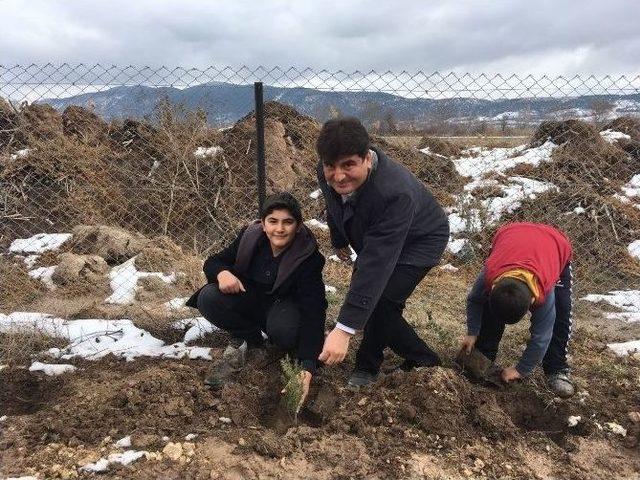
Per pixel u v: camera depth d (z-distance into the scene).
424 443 2.67
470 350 3.25
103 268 5.27
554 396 3.10
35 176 7.39
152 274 5.11
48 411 2.92
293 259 3.05
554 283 2.83
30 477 2.44
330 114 5.08
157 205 7.04
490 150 8.82
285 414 2.96
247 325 3.36
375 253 2.56
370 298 2.54
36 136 7.70
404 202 2.58
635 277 5.70
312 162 7.80
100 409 2.88
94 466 2.49
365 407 2.88
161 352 3.65
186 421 2.81
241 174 7.18
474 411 2.87
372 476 2.47
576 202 6.75
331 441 2.66
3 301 4.77
